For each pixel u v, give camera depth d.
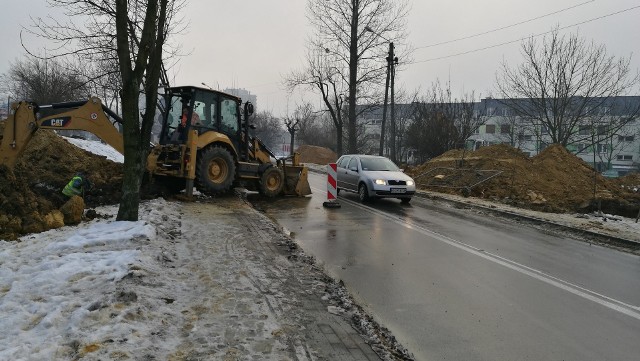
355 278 6.13
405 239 8.80
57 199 8.41
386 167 15.06
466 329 4.57
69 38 9.96
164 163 11.57
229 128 12.78
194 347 3.48
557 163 18.06
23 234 6.64
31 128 8.79
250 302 4.55
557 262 7.48
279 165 14.48
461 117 28.22
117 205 9.34
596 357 4.05
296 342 3.76
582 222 11.30
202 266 5.65
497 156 19.53
